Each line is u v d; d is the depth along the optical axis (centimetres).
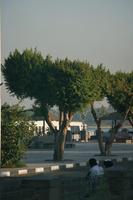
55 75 5222
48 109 5291
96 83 5528
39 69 5275
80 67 5259
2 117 3872
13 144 3897
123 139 10862
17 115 3959
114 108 6134
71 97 5203
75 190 1644
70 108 5216
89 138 12500
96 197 1791
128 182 1995
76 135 11650
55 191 1473
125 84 6066
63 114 5228
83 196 1717
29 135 4019
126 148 7969
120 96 6012
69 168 4216
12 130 3894
